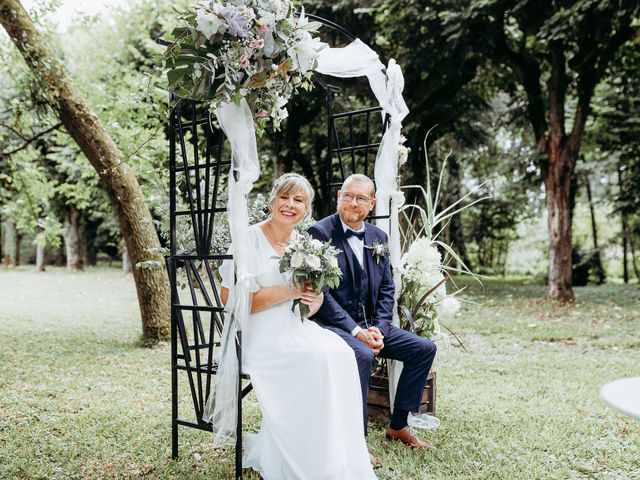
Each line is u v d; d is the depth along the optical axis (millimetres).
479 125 17094
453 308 4176
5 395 4715
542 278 20109
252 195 16078
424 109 13969
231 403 3248
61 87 6805
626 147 16125
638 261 22266
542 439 3846
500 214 21656
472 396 4887
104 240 28906
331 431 3045
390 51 13094
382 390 4242
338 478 3043
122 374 5621
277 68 3180
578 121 12672
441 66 12539
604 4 10062
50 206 21672
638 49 12984
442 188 19859
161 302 7262
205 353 5973
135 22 13719
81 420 4125
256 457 3330
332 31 12586
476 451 3631
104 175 7027
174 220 3613
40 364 6004
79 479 3164
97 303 12102
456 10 11148
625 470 3398
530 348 7293
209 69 3033
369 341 3650
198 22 2971
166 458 3506
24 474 3197
